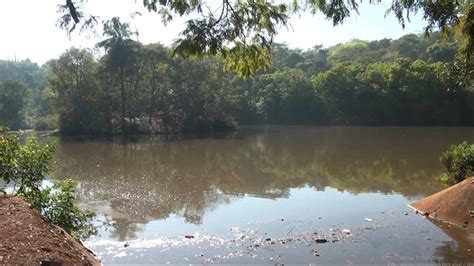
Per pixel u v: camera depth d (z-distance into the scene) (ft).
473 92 192.24
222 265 36.78
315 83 225.76
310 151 123.24
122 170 94.43
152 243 43.19
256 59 18.31
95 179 82.38
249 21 17.17
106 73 180.45
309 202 60.29
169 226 49.49
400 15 17.31
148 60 182.80
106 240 44.14
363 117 214.69
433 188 68.13
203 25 16.52
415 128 188.55
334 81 218.18
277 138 161.89
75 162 107.14
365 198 62.08
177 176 86.07
